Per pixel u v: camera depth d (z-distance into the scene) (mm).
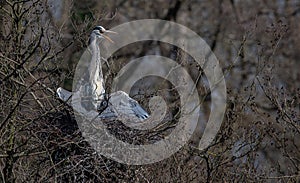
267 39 25297
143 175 14172
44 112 13977
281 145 16344
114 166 14422
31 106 14984
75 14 19172
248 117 16594
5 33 15781
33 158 14344
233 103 16859
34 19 16047
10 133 13742
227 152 15773
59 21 17375
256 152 15977
